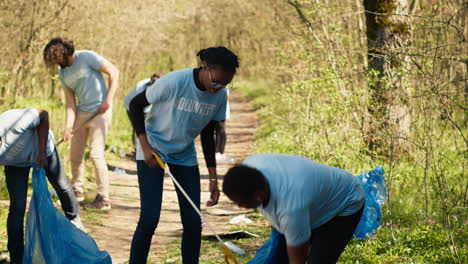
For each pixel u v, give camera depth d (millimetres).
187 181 4754
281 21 13883
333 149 9070
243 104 27453
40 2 11992
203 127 4691
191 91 4484
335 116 9297
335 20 11141
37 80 15242
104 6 15344
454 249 5238
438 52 7570
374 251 5527
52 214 4852
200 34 26938
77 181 8344
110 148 13250
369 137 8062
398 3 9336
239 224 7418
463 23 9289
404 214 6680
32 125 5082
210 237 6613
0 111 10695
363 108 8414
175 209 8609
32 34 11219
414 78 7375
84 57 7750
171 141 4660
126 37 16797
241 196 3354
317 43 10234
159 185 4691
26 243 4926
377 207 4828
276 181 3449
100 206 8125
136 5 16578
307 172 3557
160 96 4523
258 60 23844
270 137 14867
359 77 9336
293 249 3490
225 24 26203
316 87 9492
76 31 13750
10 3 11781
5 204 7727
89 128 8055
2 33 11844
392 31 9344
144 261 4715
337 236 3873
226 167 12055
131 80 18859
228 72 4344
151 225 4637
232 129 19375
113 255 6098
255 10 19453
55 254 4750
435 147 7820
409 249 5441
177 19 20078
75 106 7969
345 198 3795
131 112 4633
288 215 3422
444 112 6547
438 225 6043
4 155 5027
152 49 20281
